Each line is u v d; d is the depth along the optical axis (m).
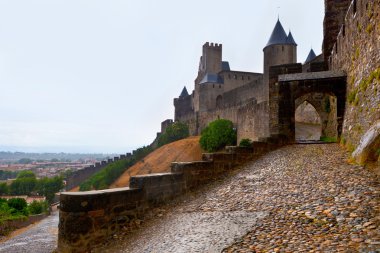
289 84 18.72
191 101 106.81
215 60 100.94
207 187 11.74
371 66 10.81
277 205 7.92
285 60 68.44
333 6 24.88
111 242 8.17
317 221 6.32
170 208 9.88
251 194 9.52
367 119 10.77
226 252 5.78
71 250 7.94
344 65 17.12
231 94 78.38
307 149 15.46
